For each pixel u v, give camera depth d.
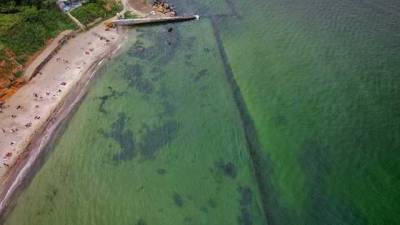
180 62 61.91
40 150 47.16
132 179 44.75
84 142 48.78
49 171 45.44
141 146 48.41
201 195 43.03
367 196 41.31
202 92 56.22
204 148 48.16
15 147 46.91
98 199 42.72
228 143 48.75
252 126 50.78
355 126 48.84
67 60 60.56
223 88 56.81
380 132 47.72
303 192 42.59
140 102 54.53
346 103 52.06
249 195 42.81
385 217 39.31
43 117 50.78
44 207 41.97
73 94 54.72
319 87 54.97
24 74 56.75
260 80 57.56
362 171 43.69
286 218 40.47
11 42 59.59
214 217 40.94
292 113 51.81
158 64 61.41
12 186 43.41
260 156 46.94
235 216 40.97
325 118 50.41
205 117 52.31
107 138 49.34
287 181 43.91
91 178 44.81
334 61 59.16
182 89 56.69
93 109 53.25
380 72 56.31
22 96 53.56
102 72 59.31
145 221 40.78
